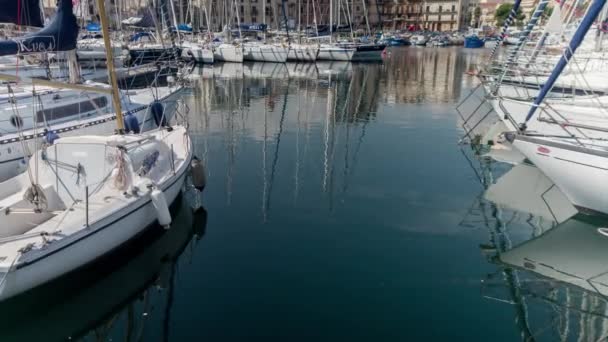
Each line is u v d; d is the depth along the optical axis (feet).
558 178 31.99
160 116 46.21
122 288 24.00
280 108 79.25
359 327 20.85
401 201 36.09
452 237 29.96
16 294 20.57
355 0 279.69
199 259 26.61
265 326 20.83
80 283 23.94
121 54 85.97
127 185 26.76
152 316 21.66
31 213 24.76
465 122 62.03
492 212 34.19
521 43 49.75
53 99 39.11
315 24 164.66
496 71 66.80
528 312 22.31
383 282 24.48
